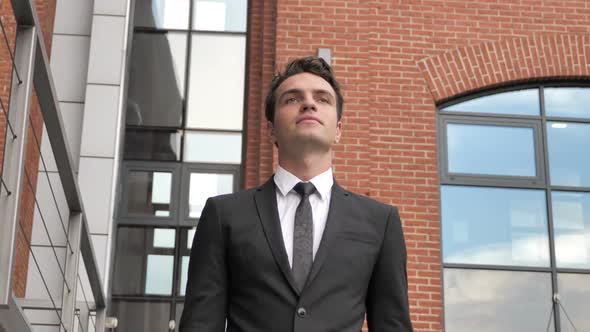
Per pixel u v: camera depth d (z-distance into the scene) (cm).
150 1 1045
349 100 930
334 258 251
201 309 254
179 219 974
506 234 933
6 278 291
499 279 917
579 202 948
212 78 1023
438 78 958
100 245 920
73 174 438
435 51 966
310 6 955
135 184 983
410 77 955
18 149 305
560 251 929
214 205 264
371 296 262
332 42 946
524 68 969
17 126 307
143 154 994
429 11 978
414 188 920
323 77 283
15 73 313
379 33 966
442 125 962
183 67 1025
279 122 267
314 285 246
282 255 250
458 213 936
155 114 1007
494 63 966
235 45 1035
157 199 979
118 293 941
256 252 251
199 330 251
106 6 1012
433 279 896
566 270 921
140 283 948
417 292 891
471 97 974
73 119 976
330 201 262
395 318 257
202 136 1004
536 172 955
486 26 978
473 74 962
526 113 973
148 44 1030
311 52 941
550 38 978
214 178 990
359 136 920
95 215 930
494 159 957
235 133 1007
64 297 468
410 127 940
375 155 926
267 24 988
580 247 932
